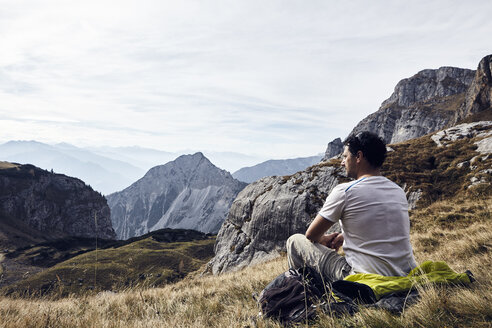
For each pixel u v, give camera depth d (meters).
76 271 66.38
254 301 4.87
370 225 3.00
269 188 46.75
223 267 44.06
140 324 4.22
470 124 49.97
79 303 5.84
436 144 46.47
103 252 100.19
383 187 3.12
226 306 5.10
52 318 4.39
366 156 3.25
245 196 49.97
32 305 5.45
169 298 6.68
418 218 24.97
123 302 6.38
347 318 2.73
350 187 3.12
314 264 3.52
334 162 45.25
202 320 4.28
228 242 48.19
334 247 3.66
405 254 3.04
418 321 2.48
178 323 4.19
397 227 3.02
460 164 36.19
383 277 2.95
